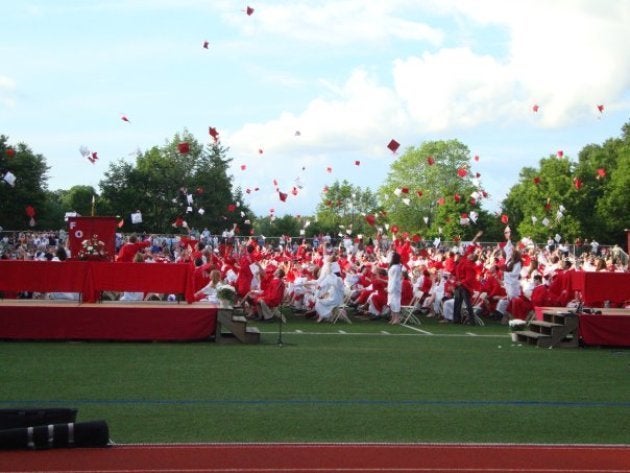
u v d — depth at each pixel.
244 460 7.38
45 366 12.88
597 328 16.91
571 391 11.46
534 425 9.16
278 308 22.33
